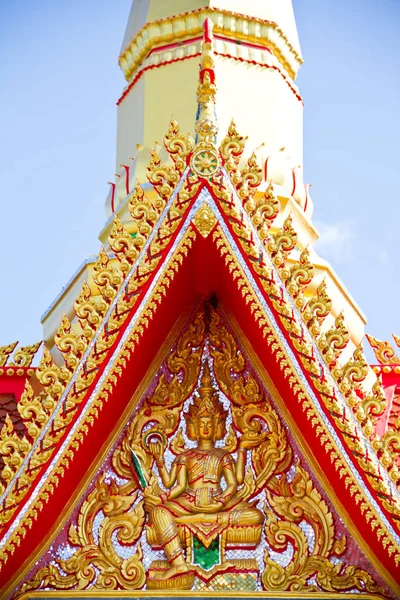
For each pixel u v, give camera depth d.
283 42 24.69
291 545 19.12
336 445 18.48
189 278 19.83
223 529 19.14
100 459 19.56
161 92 24.00
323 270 23.30
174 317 20.23
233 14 24.22
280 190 23.36
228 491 19.38
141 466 19.53
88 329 18.92
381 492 18.19
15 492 18.38
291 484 19.38
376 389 18.61
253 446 19.67
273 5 24.69
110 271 19.12
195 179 19.25
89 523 19.25
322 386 18.58
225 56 24.09
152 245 19.14
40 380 18.80
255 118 23.94
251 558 19.08
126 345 18.92
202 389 20.02
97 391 18.77
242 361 20.11
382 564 18.78
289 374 18.77
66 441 18.59
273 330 18.88
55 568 18.98
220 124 23.61
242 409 19.88
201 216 19.16
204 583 18.92
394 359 22.86
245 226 19.16
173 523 19.16
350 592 18.75
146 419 19.86
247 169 19.44
